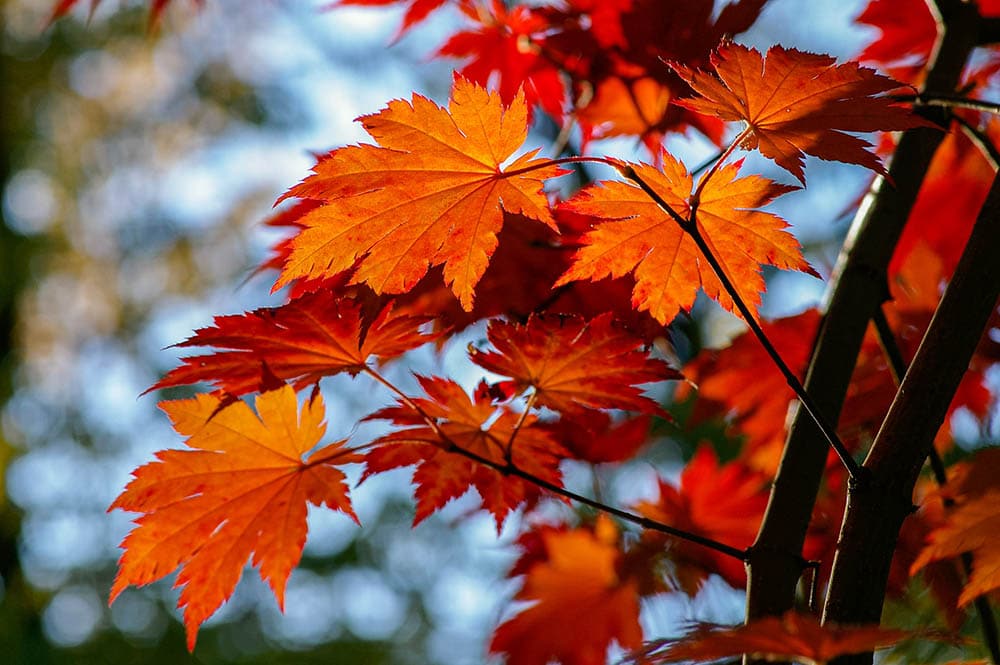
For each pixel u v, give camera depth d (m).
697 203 0.67
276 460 0.74
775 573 0.70
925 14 0.89
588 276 0.71
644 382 0.74
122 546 0.74
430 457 0.75
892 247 0.76
